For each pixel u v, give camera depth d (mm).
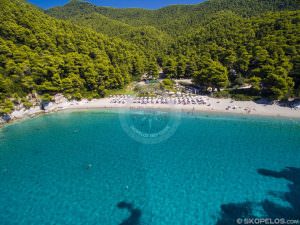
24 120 56844
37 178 30484
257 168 31859
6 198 26375
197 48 114500
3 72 58781
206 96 68125
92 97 72000
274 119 50719
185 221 22078
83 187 27781
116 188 26828
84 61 78312
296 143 39812
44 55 71000
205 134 44312
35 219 22938
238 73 78000
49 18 106500
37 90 63219
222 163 33219
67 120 56531
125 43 123562
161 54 122812
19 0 113812
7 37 73188
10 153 38906
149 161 30594
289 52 70812
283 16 103250
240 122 50094
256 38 96500
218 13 165750
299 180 28672
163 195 25859
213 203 24578
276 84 56438
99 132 46594
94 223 22109
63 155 37125
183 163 32938
